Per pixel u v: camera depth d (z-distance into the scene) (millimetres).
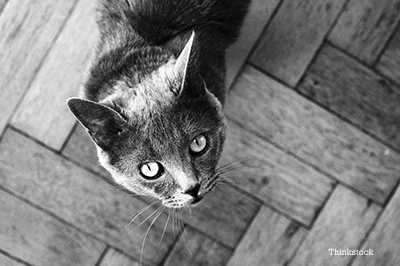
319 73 800
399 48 800
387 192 803
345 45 799
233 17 727
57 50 789
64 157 792
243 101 796
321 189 804
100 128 596
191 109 608
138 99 610
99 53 702
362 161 803
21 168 792
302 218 805
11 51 789
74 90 789
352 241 804
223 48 724
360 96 803
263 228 804
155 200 796
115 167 625
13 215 795
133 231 798
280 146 801
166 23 690
